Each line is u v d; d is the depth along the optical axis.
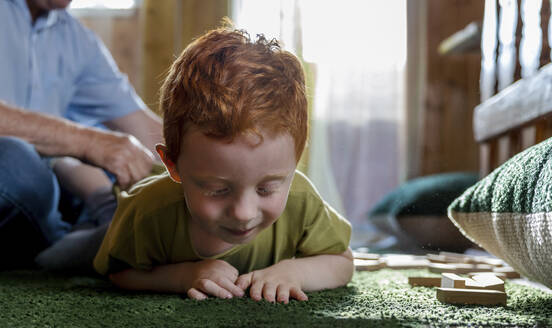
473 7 3.62
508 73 1.92
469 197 0.91
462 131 3.64
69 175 1.38
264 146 0.63
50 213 1.25
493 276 0.85
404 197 2.10
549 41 1.77
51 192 1.22
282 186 0.68
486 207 0.85
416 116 3.71
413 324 0.60
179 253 0.87
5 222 1.17
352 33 3.72
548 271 0.73
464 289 0.76
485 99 2.58
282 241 0.90
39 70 1.64
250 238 0.71
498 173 0.87
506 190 0.80
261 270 0.83
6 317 0.65
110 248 0.89
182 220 0.85
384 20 3.71
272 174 0.65
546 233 0.70
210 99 0.64
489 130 1.58
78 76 1.78
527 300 0.78
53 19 1.69
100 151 1.20
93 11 3.72
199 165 0.65
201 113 0.64
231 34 0.73
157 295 0.83
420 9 3.69
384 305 0.72
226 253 0.86
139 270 0.90
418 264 1.28
